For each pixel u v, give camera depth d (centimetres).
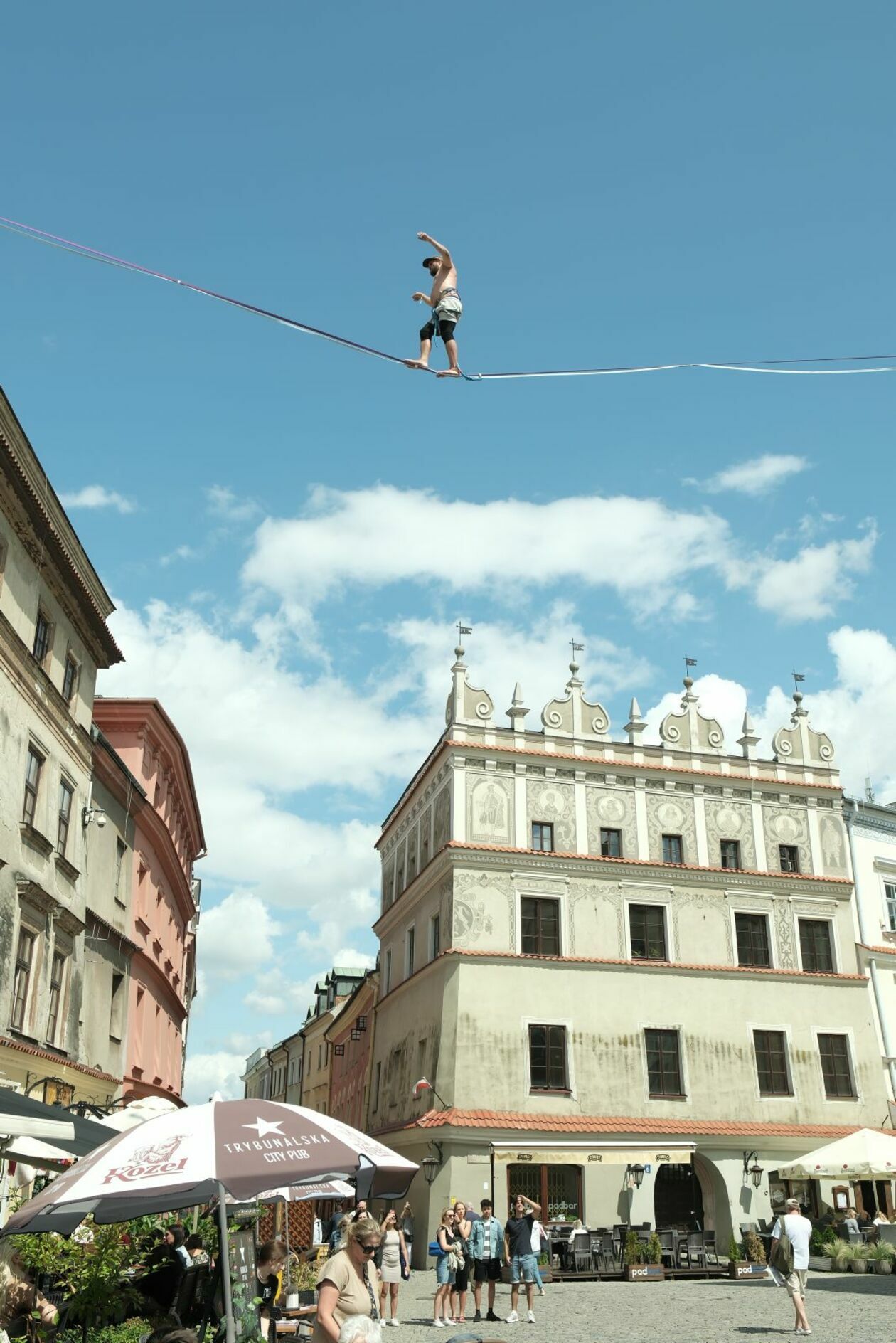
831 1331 1777
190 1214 1856
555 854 3825
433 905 3953
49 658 2542
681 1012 3766
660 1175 3656
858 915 4181
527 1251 2084
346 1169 965
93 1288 1273
